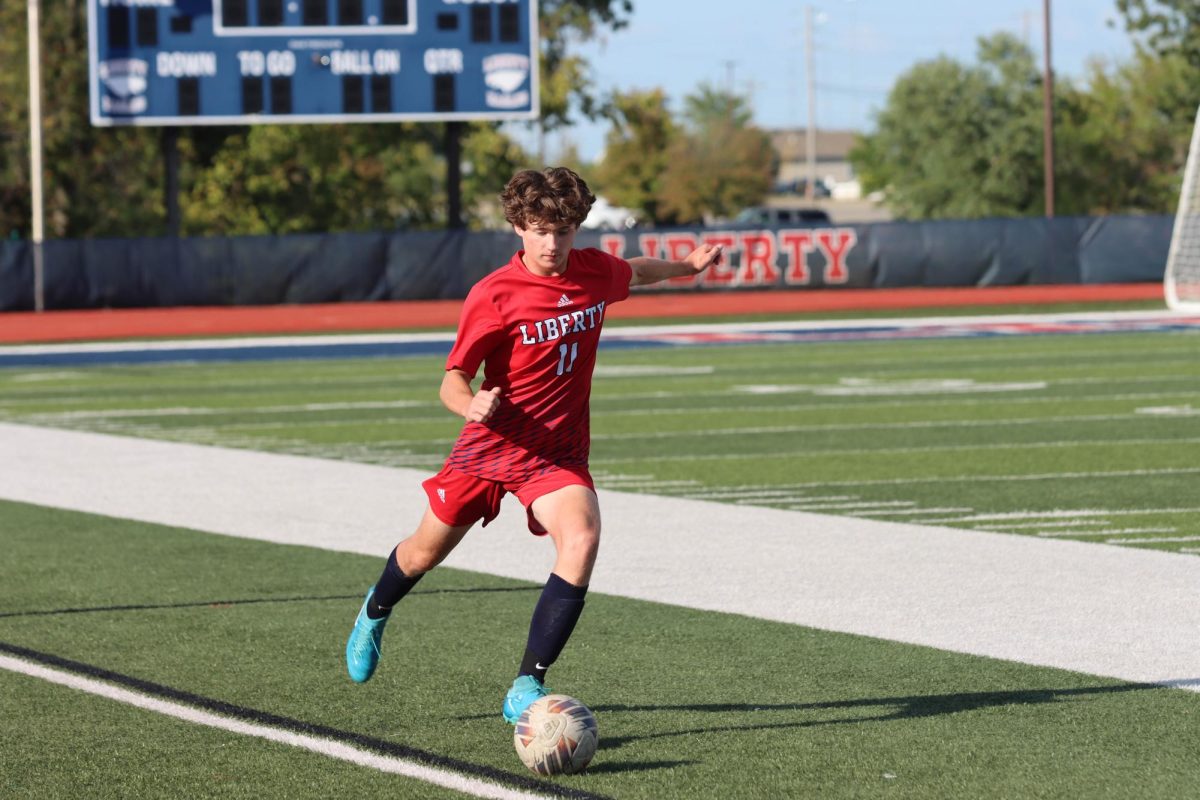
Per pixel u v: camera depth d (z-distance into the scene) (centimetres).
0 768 1312
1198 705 1461
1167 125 17850
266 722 1441
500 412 1330
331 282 9338
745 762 1302
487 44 8850
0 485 3025
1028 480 2938
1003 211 17850
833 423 3947
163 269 9250
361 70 8819
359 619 1448
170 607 1962
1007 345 6538
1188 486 2831
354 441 3691
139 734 1408
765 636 1758
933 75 18075
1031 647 1688
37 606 1973
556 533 1320
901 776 1260
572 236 1295
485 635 1789
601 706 1486
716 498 2784
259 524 2567
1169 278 6975
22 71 13075
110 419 4247
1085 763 1290
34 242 9144
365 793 1231
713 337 7319
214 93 8788
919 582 2030
